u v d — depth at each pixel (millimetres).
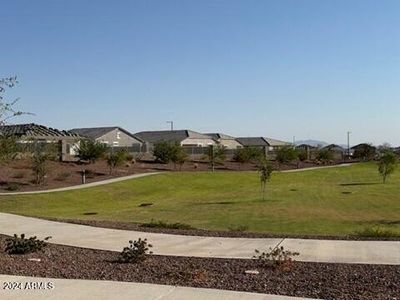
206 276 8531
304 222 23141
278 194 38969
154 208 31016
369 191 40219
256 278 8438
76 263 9773
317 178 55344
